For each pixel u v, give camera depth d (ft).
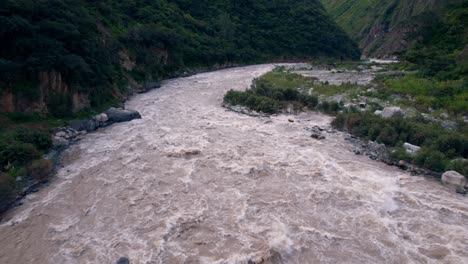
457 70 108.47
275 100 97.04
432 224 42.37
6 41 68.18
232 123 82.53
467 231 40.93
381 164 60.23
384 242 39.01
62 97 75.25
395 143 66.49
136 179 53.31
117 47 112.57
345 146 68.39
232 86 130.41
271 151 64.75
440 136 62.44
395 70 153.28
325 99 99.35
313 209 45.42
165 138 71.05
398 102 90.12
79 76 77.77
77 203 46.83
